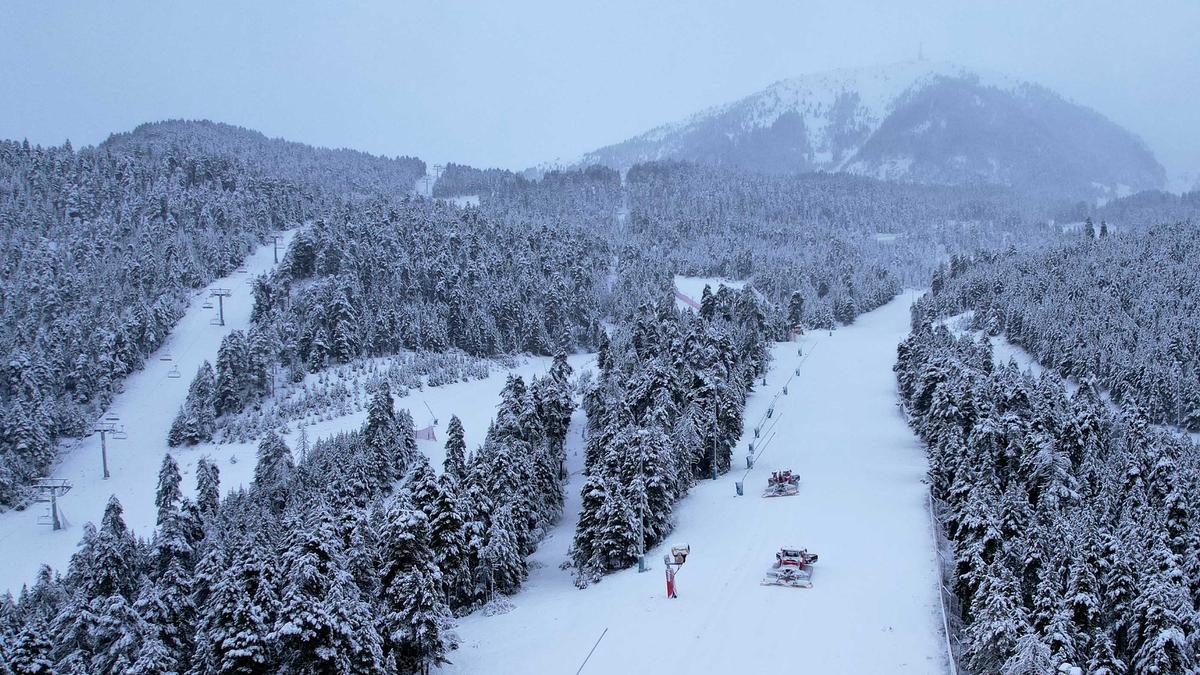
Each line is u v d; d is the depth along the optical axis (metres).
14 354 106.06
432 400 109.25
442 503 48.09
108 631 37.88
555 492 69.62
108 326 118.94
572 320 147.50
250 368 107.81
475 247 160.00
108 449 99.50
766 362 120.50
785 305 166.62
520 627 44.34
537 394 81.31
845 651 36.06
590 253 191.25
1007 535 40.69
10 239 151.12
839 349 139.12
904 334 155.25
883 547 48.56
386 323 124.94
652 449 57.03
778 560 45.91
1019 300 128.25
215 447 97.69
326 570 36.56
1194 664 32.84
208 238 165.12
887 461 70.56
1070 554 37.19
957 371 74.19
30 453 92.69
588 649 39.44
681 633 39.72
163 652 37.00
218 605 35.56
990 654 31.91
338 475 68.81
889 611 39.59
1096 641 31.83
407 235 158.12
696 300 181.88
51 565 75.31
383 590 40.03
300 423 100.81
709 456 72.00
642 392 80.00
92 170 195.12
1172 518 47.06
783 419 91.06
